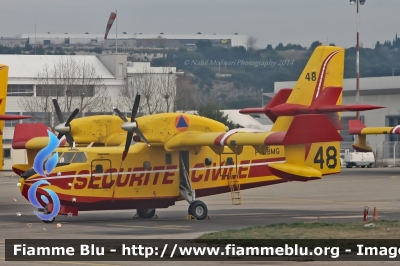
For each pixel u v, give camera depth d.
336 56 83.19
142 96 180.75
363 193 109.56
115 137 74.81
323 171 65.69
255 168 76.00
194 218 72.25
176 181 73.31
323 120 63.31
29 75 197.88
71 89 178.50
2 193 109.94
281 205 90.75
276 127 81.06
